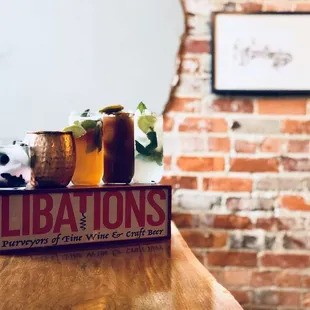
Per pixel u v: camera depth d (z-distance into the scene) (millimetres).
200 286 774
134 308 662
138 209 1089
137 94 1999
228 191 1989
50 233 1003
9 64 1964
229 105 1999
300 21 1989
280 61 1995
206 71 2002
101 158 1146
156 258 963
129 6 1998
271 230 1985
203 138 1998
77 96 1983
